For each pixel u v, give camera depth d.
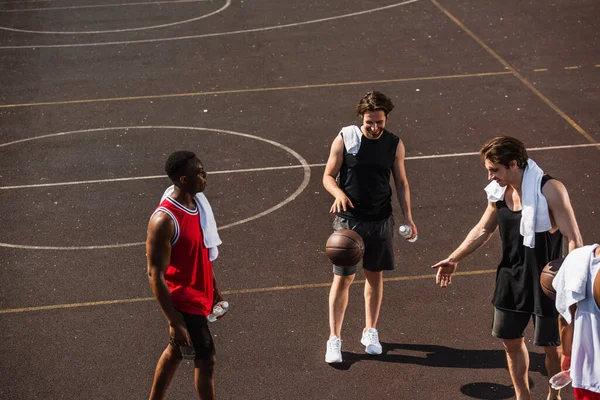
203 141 12.81
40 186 11.31
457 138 12.60
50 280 8.76
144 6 21.38
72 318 8.00
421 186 10.95
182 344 5.71
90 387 6.87
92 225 10.08
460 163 11.67
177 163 5.65
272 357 7.22
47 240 9.70
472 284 8.38
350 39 17.94
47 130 13.49
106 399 6.69
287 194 10.83
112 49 17.91
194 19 19.97
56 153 12.51
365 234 6.88
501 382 6.75
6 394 6.79
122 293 8.45
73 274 8.88
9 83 15.98
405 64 16.20
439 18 19.17
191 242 5.76
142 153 12.40
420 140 12.59
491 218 6.10
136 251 9.36
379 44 17.52
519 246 5.74
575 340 5.19
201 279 5.92
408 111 13.80
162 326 7.82
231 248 9.36
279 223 9.99
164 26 19.50
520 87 14.73
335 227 7.05
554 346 5.89
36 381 6.96
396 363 7.07
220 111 14.10
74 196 10.96
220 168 11.76
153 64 16.81
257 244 9.45
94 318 7.99
